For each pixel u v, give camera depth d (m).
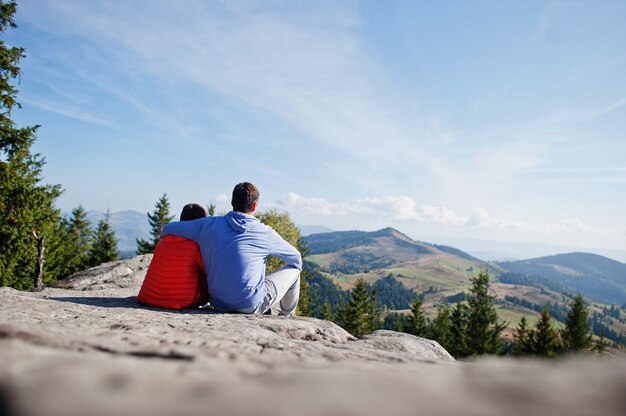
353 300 47.50
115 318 2.60
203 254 3.86
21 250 15.52
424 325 49.75
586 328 44.88
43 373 0.61
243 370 0.81
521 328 45.72
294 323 3.21
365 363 1.15
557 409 0.55
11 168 12.98
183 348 1.21
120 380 0.61
